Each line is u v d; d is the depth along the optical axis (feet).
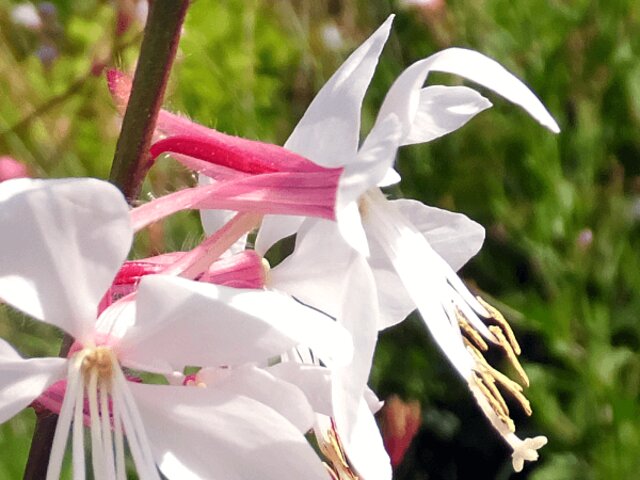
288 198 0.17
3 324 0.43
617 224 0.57
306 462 0.17
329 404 0.18
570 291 0.54
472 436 0.57
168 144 0.18
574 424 0.53
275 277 0.19
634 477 0.51
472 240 0.21
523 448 0.18
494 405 0.18
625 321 0.56
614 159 0.60
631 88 0.61
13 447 0.44
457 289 0.19
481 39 0.64
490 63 0.17
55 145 0.53
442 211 0.21
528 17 0.64
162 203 0.17
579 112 0.60
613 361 0.52
